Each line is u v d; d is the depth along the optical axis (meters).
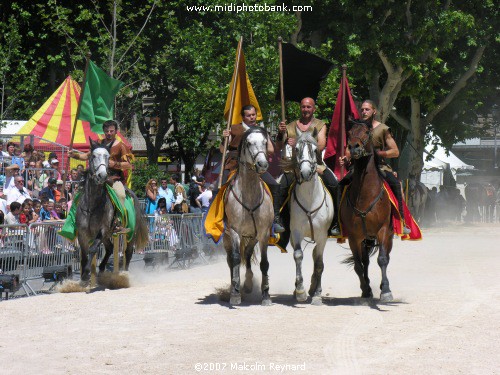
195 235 22.38
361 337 10.18
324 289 15.30
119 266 18.28
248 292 14.52
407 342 9.86
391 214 13.09
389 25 35.56
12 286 14.38
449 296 13.90
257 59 29.00
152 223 20.62
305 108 13.49
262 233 13.03
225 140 13.84
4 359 9.22
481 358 9.02
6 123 30.50
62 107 27.06
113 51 30.86
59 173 22.16
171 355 9.26
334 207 13.82
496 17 39.53
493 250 24.77
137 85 38.88
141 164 31.70
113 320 11.67
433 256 22.50
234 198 12.94
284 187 13.59
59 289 15.32
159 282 17.17
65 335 10.56
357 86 43.00
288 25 30.31
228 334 10.45
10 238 15.33
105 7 37.34
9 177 19.09
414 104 41.16
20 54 34.50
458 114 43.03
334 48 36.50
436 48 36.91
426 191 41.38
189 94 31.19
